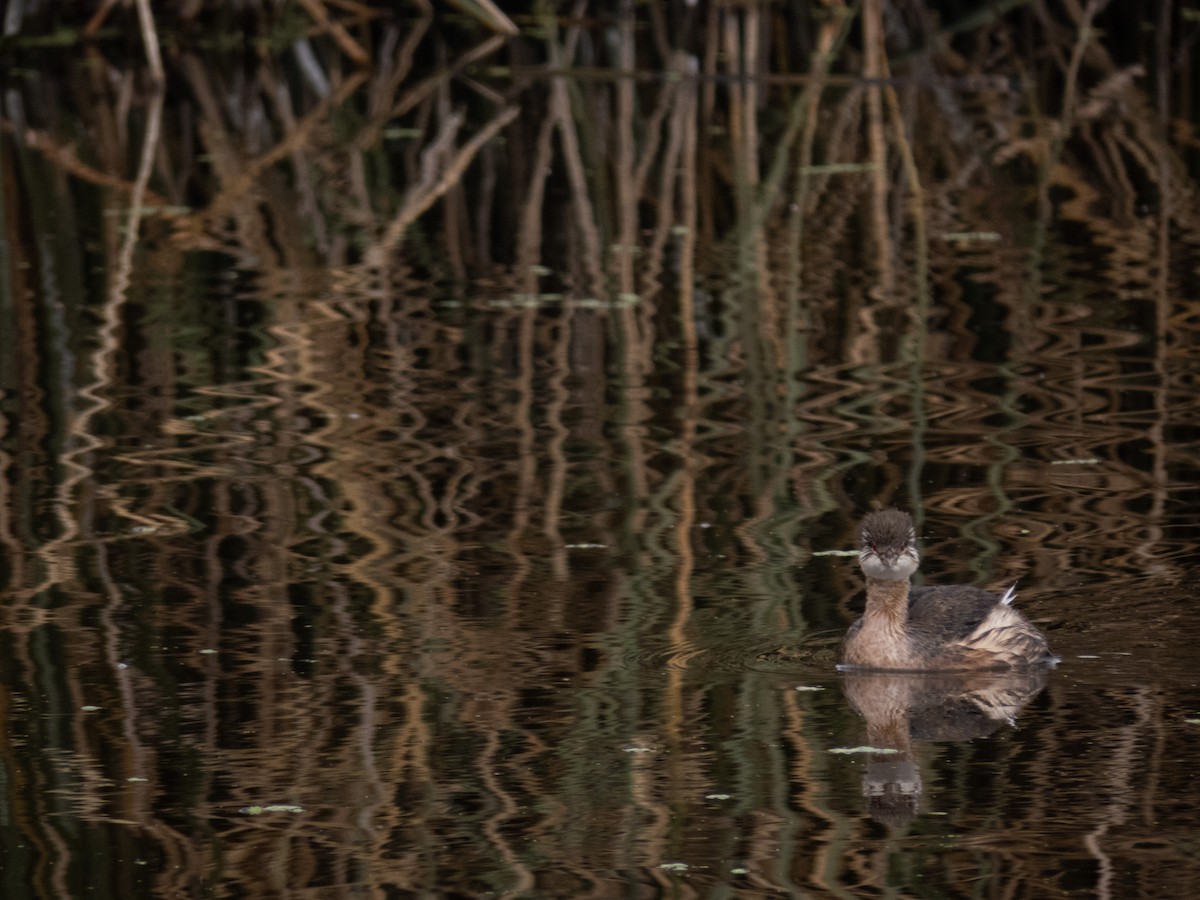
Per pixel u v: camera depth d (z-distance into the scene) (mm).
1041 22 32938
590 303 19750
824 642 11070
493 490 13969
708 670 10664
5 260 22156
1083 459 14312
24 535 13133
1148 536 12578
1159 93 30609
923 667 10539
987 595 11312
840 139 27891
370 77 33125
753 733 9766
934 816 8727
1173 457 14281
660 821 8758
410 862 8430
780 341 18141
